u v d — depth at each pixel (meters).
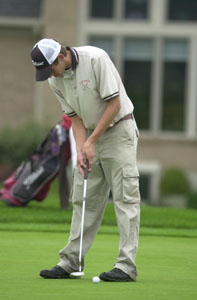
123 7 53.75
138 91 53.94
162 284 14.97
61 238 22.75
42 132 50.66
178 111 53.84
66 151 30.36
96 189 15.97
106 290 14.10
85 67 15.29
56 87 15.93
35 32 54.34
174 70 53.84
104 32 53.66
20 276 15.76
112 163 15.63
